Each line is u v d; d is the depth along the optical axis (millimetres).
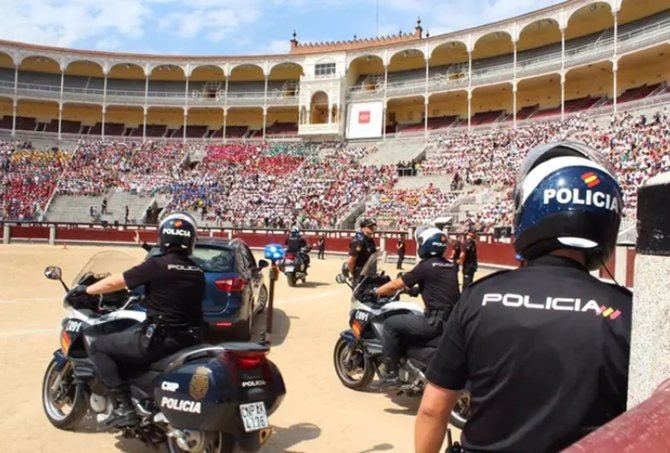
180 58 69438
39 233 41344
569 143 2268
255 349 4598
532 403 1797
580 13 51906
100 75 72188
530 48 59094
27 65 69812
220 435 4418
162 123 73125
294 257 20062
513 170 42438
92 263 6672
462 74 61062
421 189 45125
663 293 1717
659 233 1760
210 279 9164
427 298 6641
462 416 6020
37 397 6672
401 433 5945
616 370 1774
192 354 4574
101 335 5238
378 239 36156
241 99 68312
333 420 6305
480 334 1934
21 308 13148
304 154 60062
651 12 50125
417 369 6590
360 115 63594
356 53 64938
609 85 52656
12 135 64125
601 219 2010
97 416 5262
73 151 62562
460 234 29094
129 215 50594
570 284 1921
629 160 34594
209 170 57750
